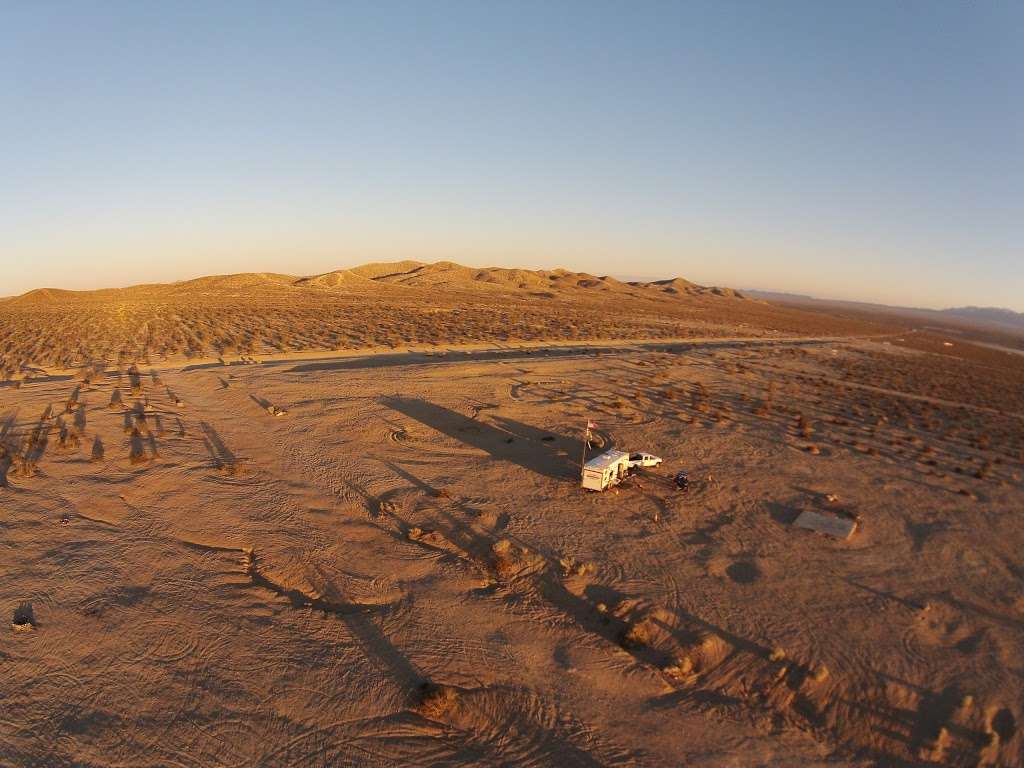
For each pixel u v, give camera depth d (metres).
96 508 22.78
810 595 18.25
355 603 17.56
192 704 13.52
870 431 36.81
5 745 12.18
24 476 25.33
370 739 12.76
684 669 14.95
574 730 13.15
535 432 33.75
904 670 15.08
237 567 19.27
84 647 15.18
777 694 14.38
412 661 15.14
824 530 22.38
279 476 26.45
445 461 28.73
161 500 23.62
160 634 15.82
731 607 17.50
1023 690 14.50
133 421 33.75
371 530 21.75
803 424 36.81
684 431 34.69
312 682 14.34
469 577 18.95
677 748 12.74
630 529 22.12
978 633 16.77
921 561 20.64
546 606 17.64
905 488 27.33
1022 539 22.69
